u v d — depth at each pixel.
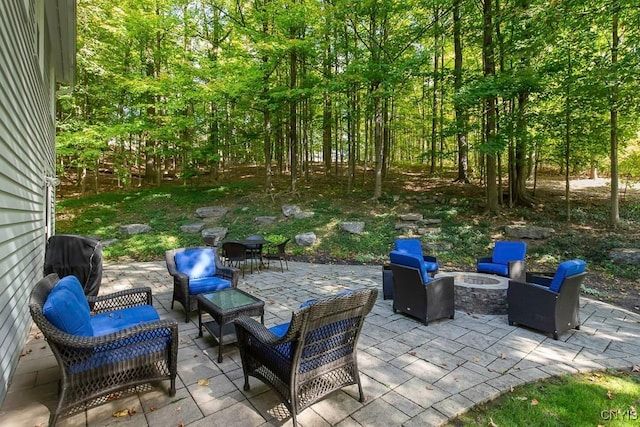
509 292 4.17
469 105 8.55
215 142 11.91
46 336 2.11
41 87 5.27
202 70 9.73
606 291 5.64
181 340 3.69
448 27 9.40
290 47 9.44
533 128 8.95
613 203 7.98
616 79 6.45
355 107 11.27
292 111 11.26
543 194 11.06
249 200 11.37
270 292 5.49
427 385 2.78
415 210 10.10
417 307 4.22
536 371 3.02
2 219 2.77
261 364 2.53
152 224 9.98
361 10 9.12
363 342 3.63
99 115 12.31
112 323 2.95
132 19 10.04
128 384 2.47
